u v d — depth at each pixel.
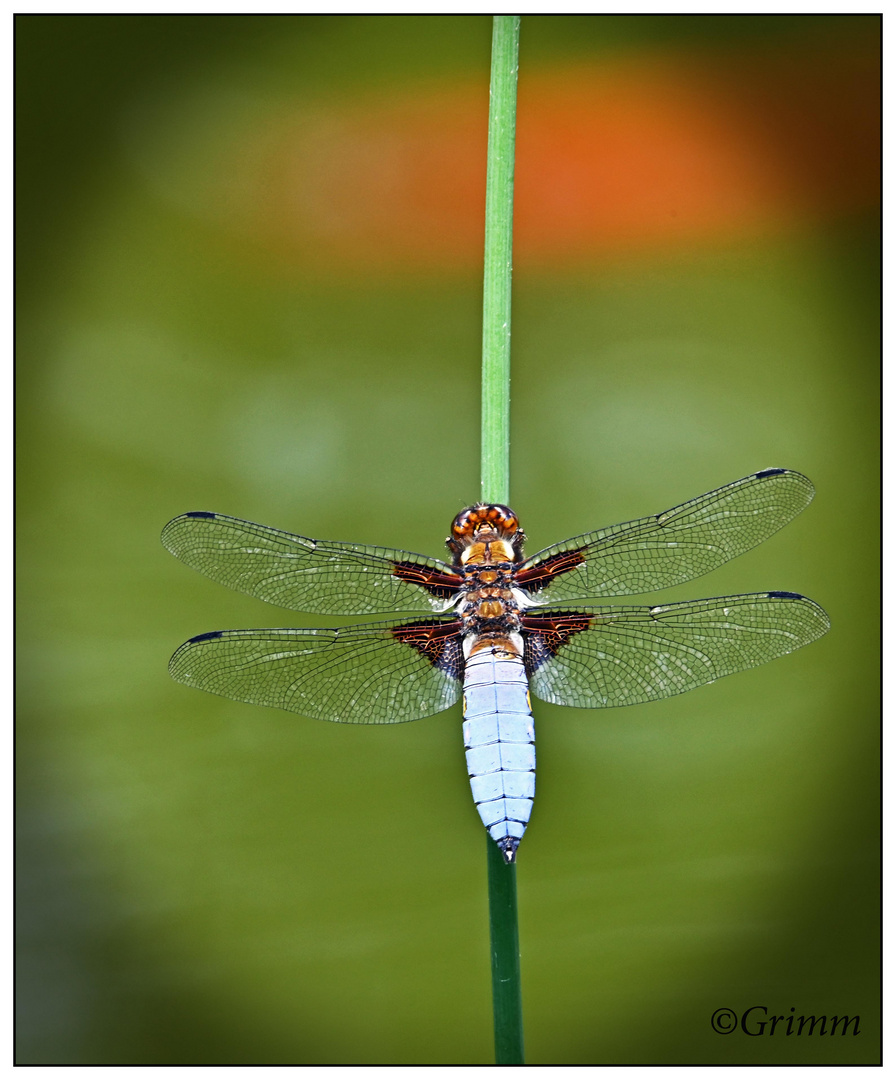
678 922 0.78
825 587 0.80
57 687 0.79
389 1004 0.77
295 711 0.75
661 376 0.82
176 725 0.79
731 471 0.80
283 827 0.79
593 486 0.80
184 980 0.78
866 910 0.78
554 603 0.76
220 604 0.80
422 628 0.76
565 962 0.78
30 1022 0.77
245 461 0.81
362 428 0.81
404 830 0.79
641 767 0.79
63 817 0.79
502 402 0.74
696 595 0.79
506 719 0.75
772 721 0.80
